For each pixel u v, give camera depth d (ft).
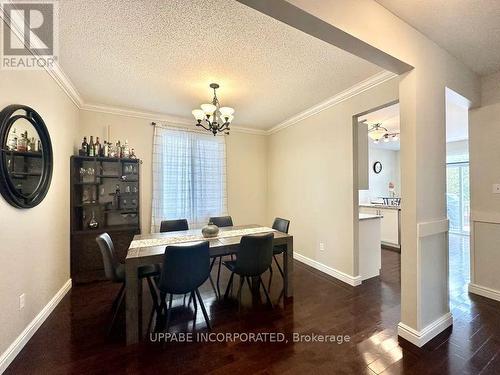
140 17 5.83
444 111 6.94
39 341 6.41
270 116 13.79
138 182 12.34
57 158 8.69
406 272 6.39
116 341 6.41
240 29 6.29
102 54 7.49
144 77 9.02
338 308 8.12
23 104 6.45
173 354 5.90
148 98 11.12
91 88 10.02
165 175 13.66
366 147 10.77
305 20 4.47
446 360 5.63
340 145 10.81
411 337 6.24
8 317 5.63
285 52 7.37
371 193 22.77
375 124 14.98
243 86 9.78
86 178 11.25
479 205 9.11
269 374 5.25
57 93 8.70
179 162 14.05
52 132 8.27
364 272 10.83
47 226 7.79
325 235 11.69
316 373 5.28
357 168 10.30
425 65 6.43
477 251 9.19
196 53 7.44
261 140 16.99
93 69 8.43
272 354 5.88
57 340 6.45
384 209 16.83
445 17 5.78
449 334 6.61
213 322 7.29
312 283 10.32
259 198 16.92
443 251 6.88
